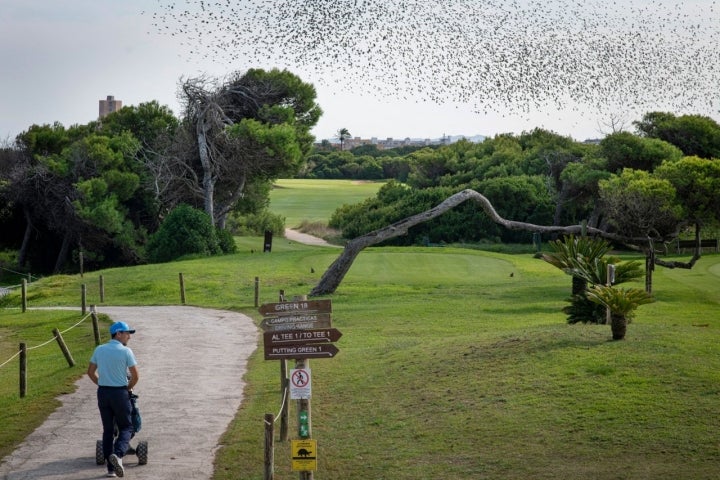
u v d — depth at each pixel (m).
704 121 71.75
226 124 64.38
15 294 37.22
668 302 26.55
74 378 16.77
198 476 10.64
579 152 78.81
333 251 47.53
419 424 12.05
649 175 33.56
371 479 10.16
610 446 10.30
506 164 87.12
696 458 9.70
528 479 9.62
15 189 62.72
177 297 33.56
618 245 61.50
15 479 10.59
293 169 66.81
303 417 9.82
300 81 69.19
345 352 18.59
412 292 31.48
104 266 65.88
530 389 12.69
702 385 12.00
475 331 21.28
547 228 35.16
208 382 16.25
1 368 19.66
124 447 10.58
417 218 32.75
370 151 186.12
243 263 41.47
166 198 65.31
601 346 14.46
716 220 32.19
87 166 64.25
